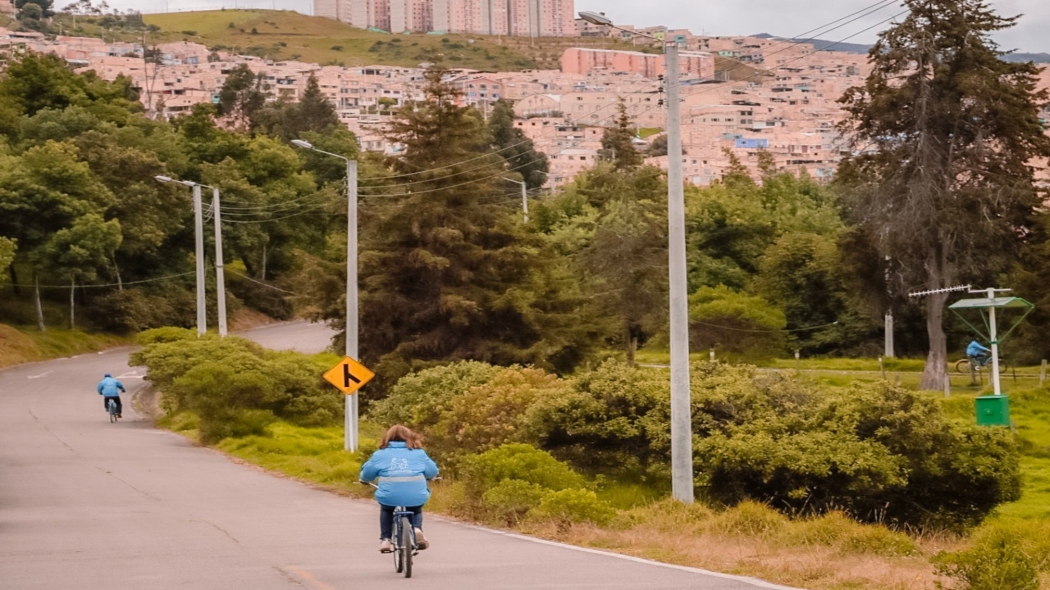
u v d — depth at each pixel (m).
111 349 137.25
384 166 92.38
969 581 18.00
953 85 93.88
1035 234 100.12
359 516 33.28
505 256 87.31
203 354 74.88
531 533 28.66
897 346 130.25
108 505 36.78
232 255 163.75
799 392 40.38
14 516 33.38
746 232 141.62
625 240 108.81
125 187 146.00
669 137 33.78
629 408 40.19
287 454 58.31
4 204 126.94
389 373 82.31
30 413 81.88
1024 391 83.62
